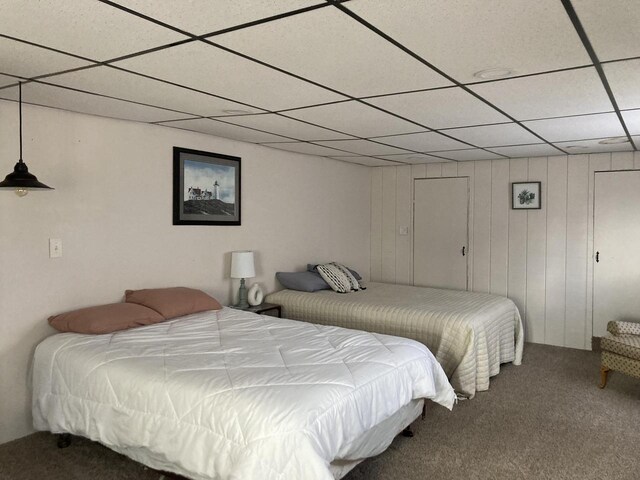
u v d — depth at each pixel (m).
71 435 2.96
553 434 3.11
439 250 5.92
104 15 1.63
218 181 4.23
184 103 2.92
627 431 3.15
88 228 3.32
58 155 3.14
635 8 1.54
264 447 1.87
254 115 3.25
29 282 3.03
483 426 3.22
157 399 2.23
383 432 2.57
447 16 1.63
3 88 2.60
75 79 2.42
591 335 5.06
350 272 5.30
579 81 2.37
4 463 2.71
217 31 1.77
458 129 3.64
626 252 4.86
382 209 6.33
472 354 3.72
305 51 1.98
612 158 4.88
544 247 5.27
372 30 1.76
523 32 1.76
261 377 2.28
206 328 3.20
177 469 2.16
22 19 1.67
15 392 2.98
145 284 3.70
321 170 5.48
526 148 4.60
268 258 4.82
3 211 2.90
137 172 3.60
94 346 2.76
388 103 2.85
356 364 2.50
